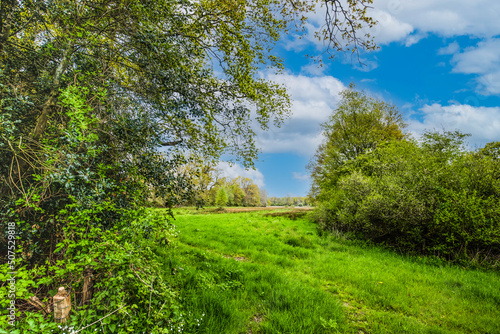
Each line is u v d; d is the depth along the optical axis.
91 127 3.45
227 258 7.33
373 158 15.54
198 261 6.66
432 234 8.99
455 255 7.82
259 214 26.28
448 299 4.90
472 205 7.72
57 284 3.24
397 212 9.36
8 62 3.66
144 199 4.50
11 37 3.71
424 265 7.38
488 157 8.97
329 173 21.61
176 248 7.94
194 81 5.29
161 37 4.12
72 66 3.94
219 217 22.11
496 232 7.16
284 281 5.32
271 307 4.18
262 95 6.62
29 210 3.25
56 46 3.77
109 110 3.96
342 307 4.40
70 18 3.76
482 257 7.63
